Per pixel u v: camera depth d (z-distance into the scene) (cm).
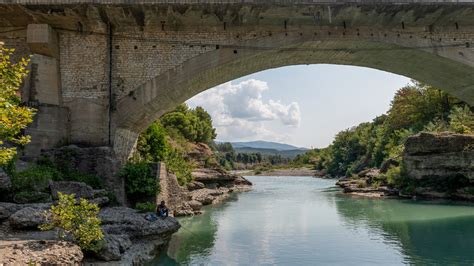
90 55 1741
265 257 1431
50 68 1697
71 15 1675
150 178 1777
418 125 4822
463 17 1834
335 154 9112
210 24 1778
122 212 1435
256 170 12319
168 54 1772
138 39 1772
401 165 3538
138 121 1884
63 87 1727
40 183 1334
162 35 1778
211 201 3231
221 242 1686
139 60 1762
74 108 1714
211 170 4531
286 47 1814
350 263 1352
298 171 11050
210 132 7119
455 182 3041
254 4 1655
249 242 1689
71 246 942
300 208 2870
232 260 1386
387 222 2172
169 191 2361
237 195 4075
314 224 2152
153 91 1756
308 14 1734
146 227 1327
